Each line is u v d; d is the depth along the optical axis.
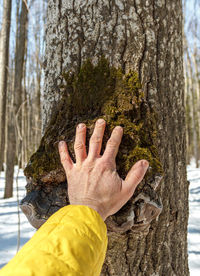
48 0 0.82
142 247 0.69
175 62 0.80
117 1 0.70
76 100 0.70
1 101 3.74
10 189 3.50
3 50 3.68
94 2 0.71
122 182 0.55
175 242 0.77
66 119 0.69
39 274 0.36
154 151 0.66
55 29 0.76
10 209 2.78
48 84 0.77
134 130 0.64
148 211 0.63
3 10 3.70
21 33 3.89
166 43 0.76
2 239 1.81
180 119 0.81
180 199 0.79
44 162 0.65
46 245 0.40
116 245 0.65
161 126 0.73
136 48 0.70
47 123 0.76
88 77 0.70
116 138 0.59
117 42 0.70
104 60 0.70
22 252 0.39
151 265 0.71
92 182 0.53
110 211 0.53
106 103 0.66
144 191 0.62
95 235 0.44
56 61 0.75
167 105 0.76
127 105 0.66
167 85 0.76
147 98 0.70
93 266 0.42
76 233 0.42
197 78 8.71
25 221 2.25
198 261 1.42
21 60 3.86
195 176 5.20
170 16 0.78
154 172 0.63
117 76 0.69
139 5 0.71
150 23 0.72
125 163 0.62
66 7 0.74
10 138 3.56
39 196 0.65
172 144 0.77
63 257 0.39
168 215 0.74
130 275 0.67
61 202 0.62
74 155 0.62
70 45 0.73
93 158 0.56
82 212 0.46
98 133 0.59
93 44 0.71
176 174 0.78
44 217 0.63
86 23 0.72
